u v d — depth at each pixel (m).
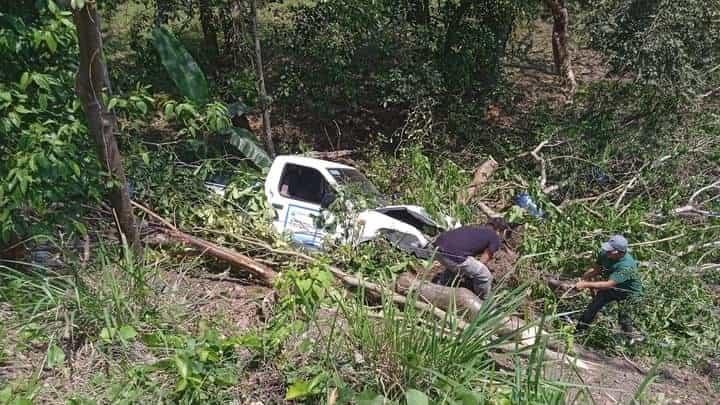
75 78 5.49
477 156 11.84
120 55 13.90
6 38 5.45
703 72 11.98
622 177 10.64
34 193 5.21
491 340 4.63
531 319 5.76
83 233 5.55
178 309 5.15
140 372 4.30
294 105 14.61
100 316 4.69
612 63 12.38
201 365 4.27
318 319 5.04
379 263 7.02
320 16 13.41
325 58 13.33
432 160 11.95
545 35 20.84
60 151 5.25
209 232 7.31
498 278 7.43
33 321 4.73
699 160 10.16
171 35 11.04
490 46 14.50
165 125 10.21
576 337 6.73
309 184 8.42
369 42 13.27
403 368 4.26
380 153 12.37
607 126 11.45
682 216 9.27
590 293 7.66
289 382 4.30
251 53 12.57
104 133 5.55
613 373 6.11
